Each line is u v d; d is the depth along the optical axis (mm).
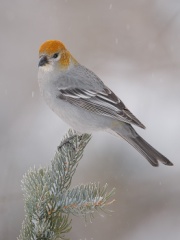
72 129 10031
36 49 14789
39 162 11938
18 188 11367
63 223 6152
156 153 9023
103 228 11320
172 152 12297
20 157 12094
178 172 11766
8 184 11453
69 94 9734
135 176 11414
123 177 11281
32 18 15242
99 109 9617
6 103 13703
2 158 12102
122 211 11391
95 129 9742
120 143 11406
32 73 14438
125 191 11336
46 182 6422
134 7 15328
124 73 14562
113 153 11305
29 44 14898
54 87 9805
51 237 6047
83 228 11266
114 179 11203
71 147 7477
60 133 12797
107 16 15125
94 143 11391
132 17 15242
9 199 11141
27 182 6559
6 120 13328
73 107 9766
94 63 14625
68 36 14953
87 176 11070
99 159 11227
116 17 15109
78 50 14719
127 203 11375
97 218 11344
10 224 10977
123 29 15047
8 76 14266
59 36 14898
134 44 14938
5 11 15297
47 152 12234
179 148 12406
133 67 14680
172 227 11391
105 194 6211
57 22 15094
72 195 6297
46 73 9797
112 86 14211
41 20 15180
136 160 11352
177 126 13109
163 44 14953
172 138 12805
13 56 14641
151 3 15336
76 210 6199
